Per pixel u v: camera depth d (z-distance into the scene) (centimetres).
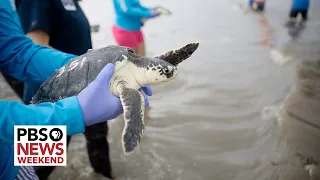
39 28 76
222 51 191
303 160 95
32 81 66
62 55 66
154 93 143
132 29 131
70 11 80
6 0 62
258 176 91
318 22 248
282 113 119
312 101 125
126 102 52
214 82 151
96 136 90
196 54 188
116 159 103
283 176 90
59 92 59
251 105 129
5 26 62
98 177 96
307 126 109
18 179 54
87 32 88
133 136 49
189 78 156
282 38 210
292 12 248
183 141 109
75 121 48
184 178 93
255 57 179
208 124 118
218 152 103
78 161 103
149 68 60
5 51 63
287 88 139
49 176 96
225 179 91
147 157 103
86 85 57
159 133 114
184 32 234
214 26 248
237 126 115
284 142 104
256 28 238
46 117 46
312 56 174
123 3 125
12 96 105
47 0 77
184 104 133
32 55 63
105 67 54
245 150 103
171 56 68
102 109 51
